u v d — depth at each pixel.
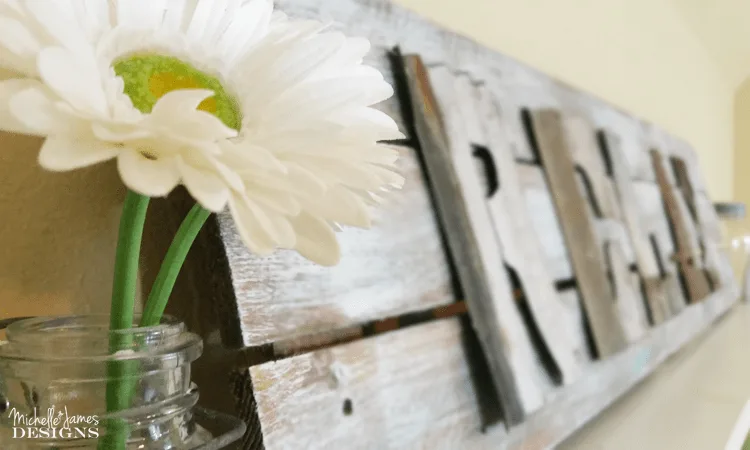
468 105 0.41
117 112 0.14
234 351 0.26
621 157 0.68
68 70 0.13
